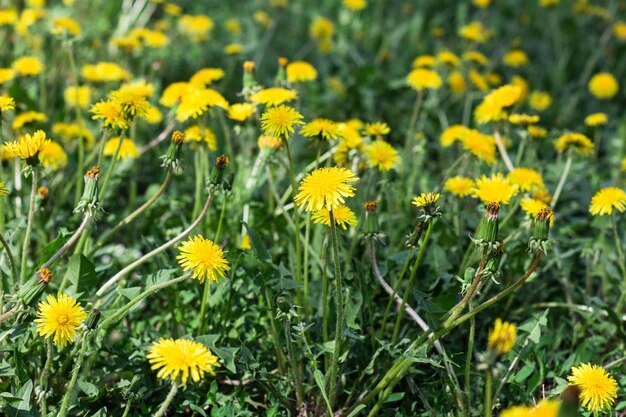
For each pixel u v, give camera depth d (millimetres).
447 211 1459
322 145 1288
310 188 1122
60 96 1774
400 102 1896
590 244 1444
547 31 2582
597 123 1590
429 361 1161
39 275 1135
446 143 1496
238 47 1796
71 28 1540
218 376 1283
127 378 1224
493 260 1136
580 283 1471
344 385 1251
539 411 1062
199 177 1378
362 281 1248
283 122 1231
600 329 1363
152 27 2303
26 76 1645
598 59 2424
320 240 1327
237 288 1293
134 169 1506
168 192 1551
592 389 1163
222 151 1647
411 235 1201
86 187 1181
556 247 1434
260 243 1239
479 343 1314
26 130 1470
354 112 1815
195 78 1464
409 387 1253
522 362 1316
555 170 1637
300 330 1185
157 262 1274
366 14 2695
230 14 2582
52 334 1135
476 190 1298
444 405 1241
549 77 2277
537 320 1262
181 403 1241
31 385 1150
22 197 1420
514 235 1348
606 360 1355
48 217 1469
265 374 1214
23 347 1196
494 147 1462
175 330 1300
